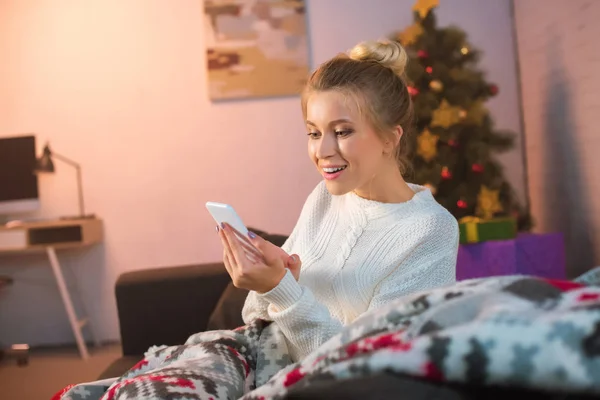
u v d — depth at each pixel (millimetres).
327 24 4117
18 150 4105
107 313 4250
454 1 4133
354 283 1229
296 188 4164
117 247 4215
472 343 529
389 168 1263
